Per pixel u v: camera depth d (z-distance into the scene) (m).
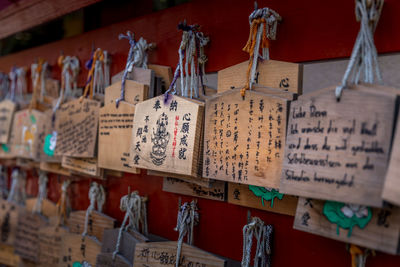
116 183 1.65
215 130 1.07
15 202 2.11
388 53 0.93
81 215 1.67
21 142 1.90
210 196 1.25
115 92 1.42
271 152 0.96
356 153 0.78
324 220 0.85
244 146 1.01
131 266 1.34
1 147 2.02
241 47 1.20
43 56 2.05
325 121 0.84
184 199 1.38
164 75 1.39
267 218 1.15
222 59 1.25
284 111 0.94
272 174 0.95
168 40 1.42
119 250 1.42
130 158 1.25
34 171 2.18
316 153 0.84
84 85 1.79
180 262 1.22
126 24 1.58
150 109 1.21
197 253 1.19
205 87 1.27
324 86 1.13
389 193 0.70
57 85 1.92
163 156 1.16
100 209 1.68
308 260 1.07
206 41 1.27
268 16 1.04
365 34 0.84
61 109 1.62
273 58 1.12
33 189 2.21
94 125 1.47
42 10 1.61
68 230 1.73
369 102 0.78
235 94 1.03
